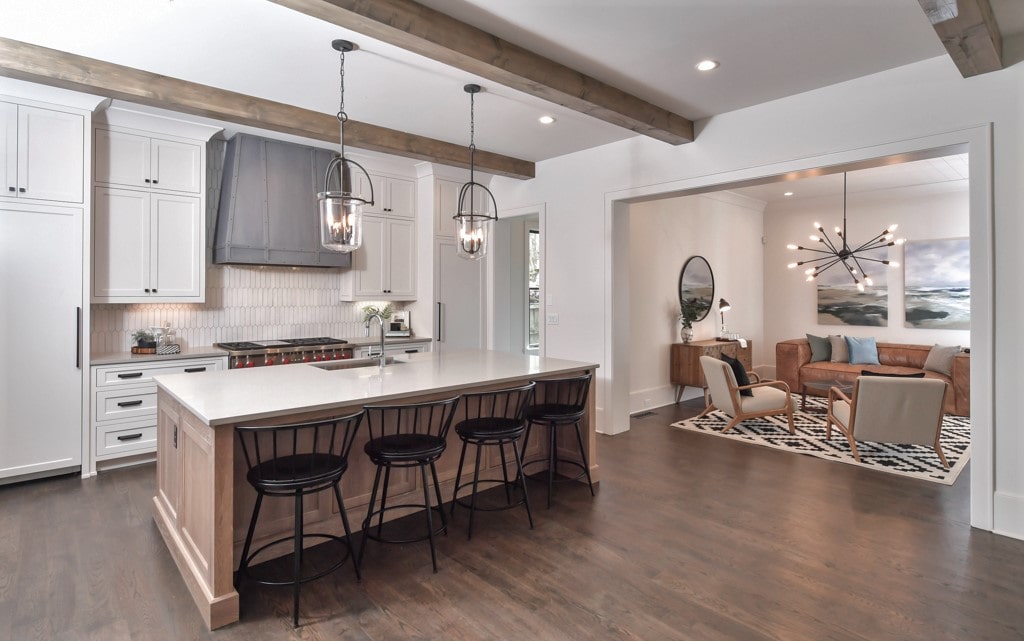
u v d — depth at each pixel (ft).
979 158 9.89
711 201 23.59
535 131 14.87
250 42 9.60
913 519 10.30
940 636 6.73
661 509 10.80
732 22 9.13
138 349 13.79
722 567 8.46
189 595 7.66
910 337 23.17
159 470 9.96
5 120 11.34
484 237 11.60
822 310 25.58
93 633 6.79
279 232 15.76
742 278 25.64
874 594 7.68
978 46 8.64
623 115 12.14
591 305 16.76
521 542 9.34
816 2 8.52
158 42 9.58
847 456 14.35
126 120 13.34
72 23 8.97
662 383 21.06
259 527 8.59
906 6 8.63
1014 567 8.45
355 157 17.57
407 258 19.13
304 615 7.20
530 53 10.11
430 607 7.38
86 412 12.46
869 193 23.36
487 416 11.50
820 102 11.95
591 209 16.63
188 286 14.46
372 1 7.89
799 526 9.99
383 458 8.27
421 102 12.59
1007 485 9.62
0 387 11.48
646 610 7.30
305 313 17.61
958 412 19.29
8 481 11.82
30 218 11.68
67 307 12.17
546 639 6.68
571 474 12.74
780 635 6.75
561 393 12.87
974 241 9.93
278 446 8.68
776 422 18.17
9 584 7.88
